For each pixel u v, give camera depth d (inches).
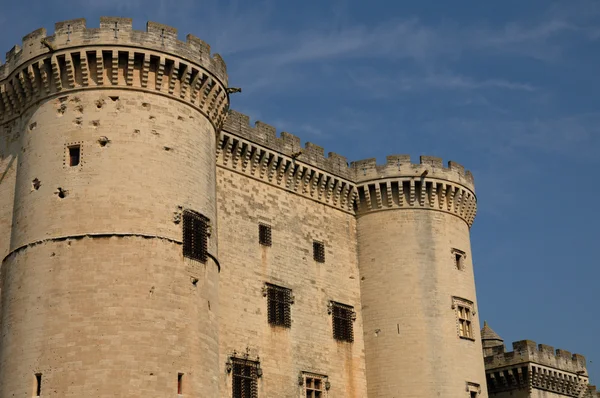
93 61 1599.4
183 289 1518.2
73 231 1491.1
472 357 2142.0
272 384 1822.1
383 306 2108.8
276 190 2014.0
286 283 1948.8
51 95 1611.7
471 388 2101.4
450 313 2130.9
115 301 1443.2
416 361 2047.2
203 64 1680.6
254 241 1907.0
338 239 2140.7
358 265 2174.0
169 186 1565.0
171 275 1507.1
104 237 1483.8
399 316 2090.3
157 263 1496.1
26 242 1529.3
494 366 2854.3
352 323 2090.3
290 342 1900.8
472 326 2183.8
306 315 1968.5
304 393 1887.3
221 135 1877.5
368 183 2198.6
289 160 2038.6
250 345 1806.1
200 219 1605.6
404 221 2176.4
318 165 2117.4
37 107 1628.9
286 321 1908.2
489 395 2869.1
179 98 1643.7
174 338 1470.2
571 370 2962.6
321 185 2126.0
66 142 1561.3
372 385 2059.5
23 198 1581.0
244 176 1941.4
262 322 1854.1
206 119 1707.7
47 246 1494.8
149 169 1552.7
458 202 2253.9
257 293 1866.4
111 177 1526.8
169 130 1604.3
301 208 2066.9
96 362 1396.4
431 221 2193.7
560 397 2910.9
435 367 2049.7
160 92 1619.1
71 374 1391.5
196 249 1576.0
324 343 1989.4
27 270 1503.4
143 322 1444.4
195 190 1614.2
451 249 2201.0
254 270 1879.9
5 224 1653.5
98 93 1587.1
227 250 1831.9
